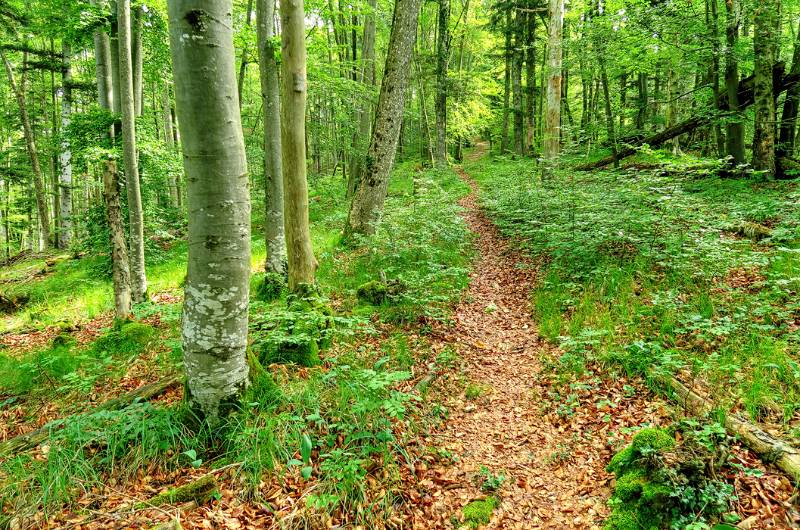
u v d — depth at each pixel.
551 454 3.88
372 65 19.92
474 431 4.30
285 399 4.06
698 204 7.93
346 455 3.54
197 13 2.93
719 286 5.88
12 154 22.69
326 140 20.64
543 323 6.29
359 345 5.80
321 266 9.06
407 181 21.69
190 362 3.66
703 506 2.89
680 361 4.44
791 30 13.60
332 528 3.00
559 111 12.70
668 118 15.10
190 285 3.54
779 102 11.21
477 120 28.17
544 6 20.19
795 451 3.15
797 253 6.29
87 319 9.18
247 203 3.54
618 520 2.97
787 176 10.03
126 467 3.43
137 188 7.86
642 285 6.46
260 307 6.34
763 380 3.98
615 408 4.28
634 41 11.40
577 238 7.80
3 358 6.59
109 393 5.21
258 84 29.23
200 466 3.40
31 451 3.76
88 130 10.06
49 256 18.34
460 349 5.87
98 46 10.34
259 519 3.01
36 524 2.89
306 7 11.40
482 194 16.69
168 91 21.84
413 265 8.73
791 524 2.71
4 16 16.09
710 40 10.62
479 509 3.26
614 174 10.20
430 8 26.73
